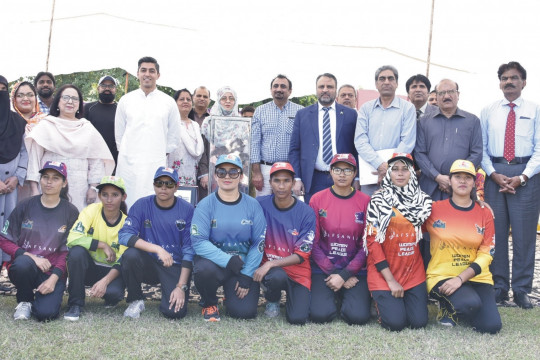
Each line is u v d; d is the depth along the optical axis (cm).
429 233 428
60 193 459
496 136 495
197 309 431
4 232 408
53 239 410
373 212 414
